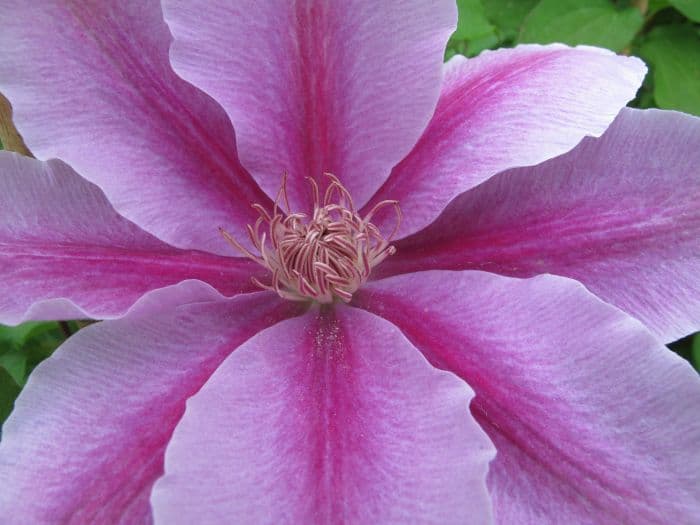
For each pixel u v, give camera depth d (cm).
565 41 29
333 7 20
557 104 19
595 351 17
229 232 20
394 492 16
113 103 20
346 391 18
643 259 19
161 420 18
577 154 20
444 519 16
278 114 20
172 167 20
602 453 17
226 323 19
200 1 19
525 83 20
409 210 20
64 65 19
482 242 20
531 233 20
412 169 21
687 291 19
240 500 16
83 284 19
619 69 20
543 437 17
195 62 19
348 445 17
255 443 17
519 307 18
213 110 21
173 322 19
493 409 18
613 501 17
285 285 20
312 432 17
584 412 17
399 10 20
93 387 18
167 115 20
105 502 17
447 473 16
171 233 20
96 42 20
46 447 17
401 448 17
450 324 19
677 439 17
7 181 20
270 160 20
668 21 31
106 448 17
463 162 20
